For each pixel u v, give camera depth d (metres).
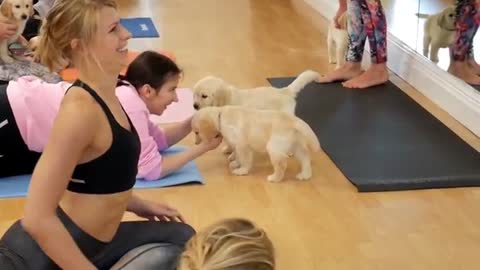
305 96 3.99
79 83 1.72
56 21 1.68
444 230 2.64
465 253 2.49
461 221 2.70
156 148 3.00
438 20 4.02
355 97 3.98
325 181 3.02
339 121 3.64
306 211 2.78
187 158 3.02
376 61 4.17
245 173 3.08
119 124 1.74
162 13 5.90
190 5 6.18
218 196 2.90
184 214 2.75
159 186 2.94
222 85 3.22
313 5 6.02
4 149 2.87
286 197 2.89
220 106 3.19
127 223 2.01
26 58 3.99
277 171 3.00
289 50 4.89
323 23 5.57
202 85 3.21
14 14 3.94
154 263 1.85
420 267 2.41
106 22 1.68
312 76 3.44
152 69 2.94
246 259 1.34
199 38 5.16
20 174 3.01
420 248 2.52
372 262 2.43
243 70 4.45
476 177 3.00
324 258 2.46
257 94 3.29
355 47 4.22
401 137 3.45
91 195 1.76
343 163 3.16
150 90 2.96
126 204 1.87
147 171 2.95
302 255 2.48
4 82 3.75
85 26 1.67
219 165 3.17
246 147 3.03
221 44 5.01
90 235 1.79
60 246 1.66
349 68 4.25
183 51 4.82
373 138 3.43
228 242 1.37
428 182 2.96
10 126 2.82
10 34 3.81
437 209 2.79
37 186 1.64
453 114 3.75
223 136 3.04
